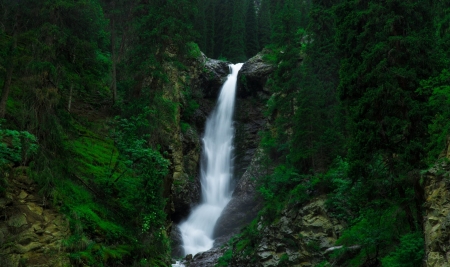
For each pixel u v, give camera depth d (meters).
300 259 30.84
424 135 18.95
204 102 60.59
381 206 20.69
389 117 19.70
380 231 20.48
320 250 29.80
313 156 34.59
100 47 30.05
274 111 51.19
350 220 28.78
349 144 21.50
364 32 21.67
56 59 18.53
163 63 29.22
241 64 65.06
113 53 27.81
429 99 18.31
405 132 19.03
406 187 19.02
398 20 20.78
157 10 28.03
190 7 29.27
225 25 79.94
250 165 49.81
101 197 19.16
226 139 57.53
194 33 29.16
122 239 18.19
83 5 20.03
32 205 15.15
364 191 20.45
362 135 20.05
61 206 15.98
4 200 14.51
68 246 15.22
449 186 14.73
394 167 19.70
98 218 17.69
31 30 18.28
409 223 19.06
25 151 15.39
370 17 21.75
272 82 50.34
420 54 20.03
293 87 39.81
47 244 14.77
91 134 22.98
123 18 30.05
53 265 14.47
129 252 17.94
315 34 39.09
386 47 20.28
